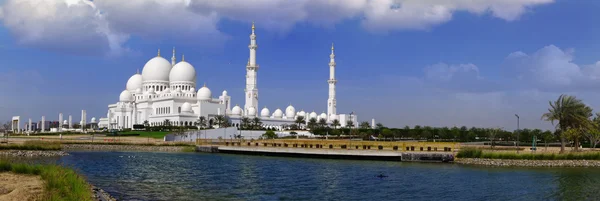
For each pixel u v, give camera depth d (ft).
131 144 549.54
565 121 394.52
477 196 213.05
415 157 384.68
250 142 494.59
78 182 185.26
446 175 285.23
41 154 428.56
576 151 383.45
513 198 207.92
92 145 533.55
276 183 249.75
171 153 486.38
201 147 513.86
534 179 267.59
